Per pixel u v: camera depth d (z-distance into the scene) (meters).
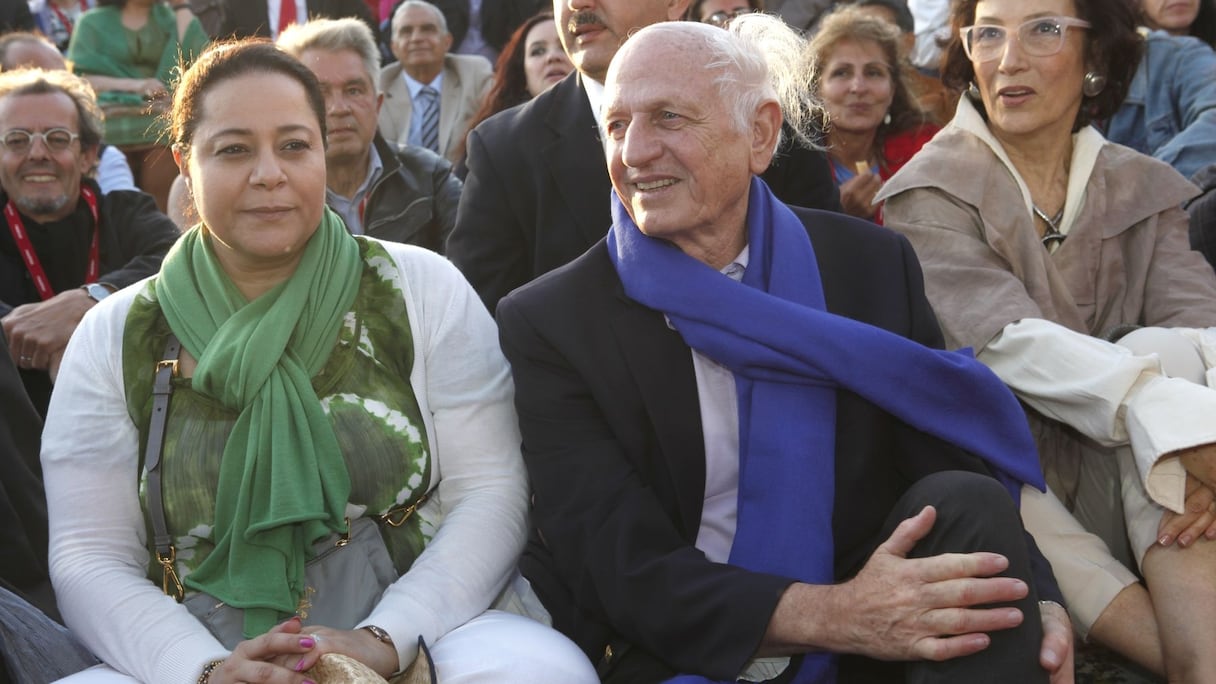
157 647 2.39
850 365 2.49
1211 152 4.80
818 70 4.73
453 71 6.39
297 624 2.31
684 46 2.47
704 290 2.52
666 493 2.58
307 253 2.62
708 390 2.57
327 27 4.69
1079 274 3.31
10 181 4.25
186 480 2.51
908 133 4.88
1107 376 2.79
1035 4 3.26
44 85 4.27
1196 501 2.71
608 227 3.30
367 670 2.20
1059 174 3.42
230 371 2.48
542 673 2.38
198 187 2.53
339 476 2.50
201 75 2.54
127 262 4.36
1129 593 2.81
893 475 2.63
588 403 2.61
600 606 2.52
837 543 2.55
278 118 2.51
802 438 2.49
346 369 2.60
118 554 2.53
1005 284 3.14
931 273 3.21
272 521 2.42
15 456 3.01
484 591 2.56
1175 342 2.99
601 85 3.39
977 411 2.55
